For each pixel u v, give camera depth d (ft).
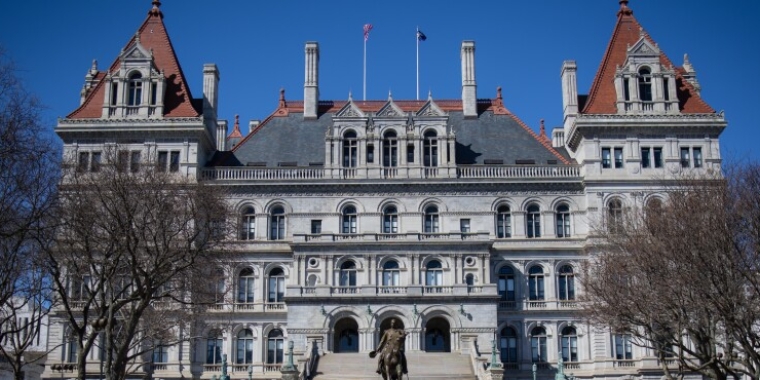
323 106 341.21
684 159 303.48
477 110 336.49
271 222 305.73
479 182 304.91
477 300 280.51
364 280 289.53
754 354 180.14
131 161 258.78
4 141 158.30
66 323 274.98
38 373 329.31
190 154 303.27
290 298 280.72
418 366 257.75
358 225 304.09
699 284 188.75
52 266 195.72
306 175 308.19
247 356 293.02
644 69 312.50
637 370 284.61
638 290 214.90
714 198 204.33
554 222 304.09
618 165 303.89
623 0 335.47
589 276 252.42
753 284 178.50
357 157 309.42
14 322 202.69
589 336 293.23
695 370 197.06
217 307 294.25
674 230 202.80
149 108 307.58
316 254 291.58
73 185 208.44
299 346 278.26
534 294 299.38
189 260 231.50
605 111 310.04
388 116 312.09
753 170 197.26
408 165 307.99
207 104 323.57
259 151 321.73
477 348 268.21
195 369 289.74
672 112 306.14
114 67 318.04
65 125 301.63
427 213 306.35
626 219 251.39
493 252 300.20
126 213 212.23
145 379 281.95
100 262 200.64
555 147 343.67
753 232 187.21
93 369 283.59
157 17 335.88
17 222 170.71
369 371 256.73
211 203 228.63
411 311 279.90
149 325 238.68
